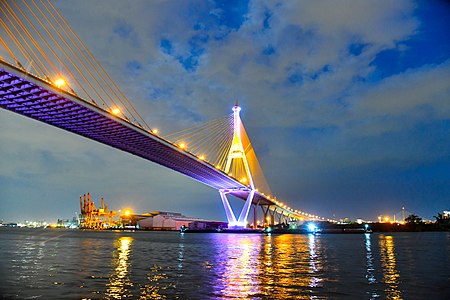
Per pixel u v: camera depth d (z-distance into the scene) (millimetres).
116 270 25625
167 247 51188
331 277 22781
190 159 69000
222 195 107750
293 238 87125
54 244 58812
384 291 18656
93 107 43562
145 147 60375
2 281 20891
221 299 16656
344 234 127125
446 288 19469
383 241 73188
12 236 96438
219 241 69688
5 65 33688
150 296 17188
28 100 40531
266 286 19594
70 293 17766
